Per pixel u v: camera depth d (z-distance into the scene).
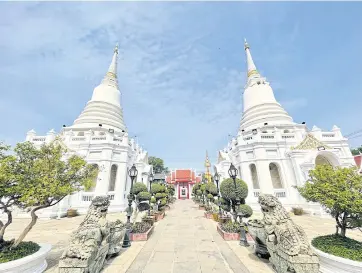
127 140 25.27
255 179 23.58
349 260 5.07
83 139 23.50
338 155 18.80
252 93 32.38
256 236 7.26
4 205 6.42
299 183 19.30
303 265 4.95
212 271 6.27
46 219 17.36
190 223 15.24
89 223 6.12
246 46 41.03
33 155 7.04
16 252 5.83
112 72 38.38
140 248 8.73
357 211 5.52
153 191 24.09
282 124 26.50
